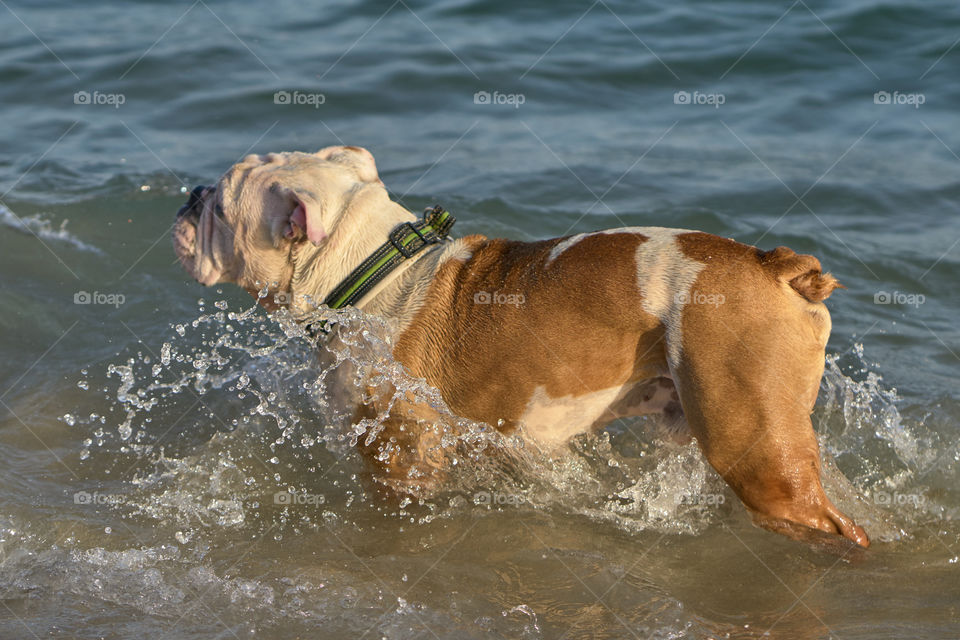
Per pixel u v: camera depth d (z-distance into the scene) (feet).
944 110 45.80
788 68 50.67
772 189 39.01
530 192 38.65
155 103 47.09
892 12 55.98
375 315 22.31
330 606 19.49
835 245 34.63
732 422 19.42
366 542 22.13
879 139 43.32
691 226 35.96
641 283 20.17
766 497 19.70
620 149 42.80
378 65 50.98
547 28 56.08
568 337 20.71
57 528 22.17
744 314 19.42
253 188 22.70
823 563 20.79
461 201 37.58
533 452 22.80
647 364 20.76
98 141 43.16
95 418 27.30
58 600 19.62
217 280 23.66
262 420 27.14
